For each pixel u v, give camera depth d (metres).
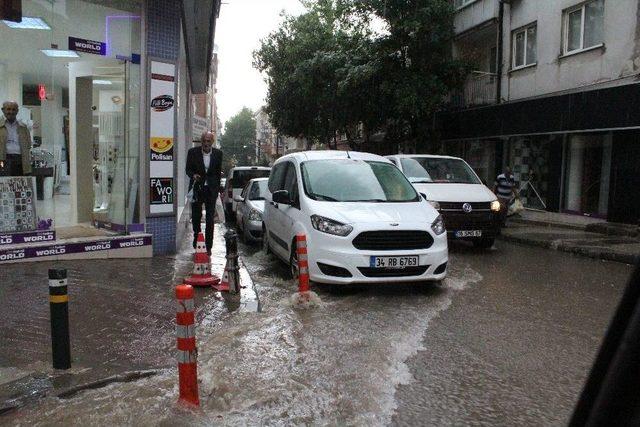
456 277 8.31
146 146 8.73
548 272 8.95
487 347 5.14
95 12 8.49
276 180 9.79
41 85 8.72
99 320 5.51
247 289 7.12
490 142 19.95
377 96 20.88
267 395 3.95
